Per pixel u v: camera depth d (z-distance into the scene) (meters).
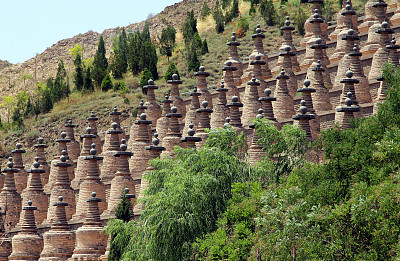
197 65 174.88
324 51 97.88
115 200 86.88
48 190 105.50
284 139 67.88
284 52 93.12
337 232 51.50
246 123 84.44
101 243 83.88
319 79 84.62
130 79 181.88
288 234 52.44
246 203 62.12
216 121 87.44
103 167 98.50
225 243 60.00
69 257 87.44
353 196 52.25
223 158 66.75
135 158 92.19
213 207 65.69
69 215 95.12
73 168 109.19
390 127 56.78
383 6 94.50
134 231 69.69
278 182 66.88
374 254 48.81
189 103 107.44
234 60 106.44
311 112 77.94
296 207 53.66
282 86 85.19
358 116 76.75
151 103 107.00
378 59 83.31
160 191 69.00
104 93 178.50
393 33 85.19
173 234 64.38
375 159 54.88
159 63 192.88
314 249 50.75
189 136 80.44
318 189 55.53
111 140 99.88
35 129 170.25
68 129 114.00
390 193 49.50
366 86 81.69
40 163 110.12
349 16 99.56
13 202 103.25
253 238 58.78
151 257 65.00
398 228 48.59
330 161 57.75
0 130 178.88
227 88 98.25
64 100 183.88
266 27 190.00
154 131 105.06
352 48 89.00
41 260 87.44
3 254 96.38
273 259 54.50
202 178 65.06
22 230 92.69
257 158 72.00
